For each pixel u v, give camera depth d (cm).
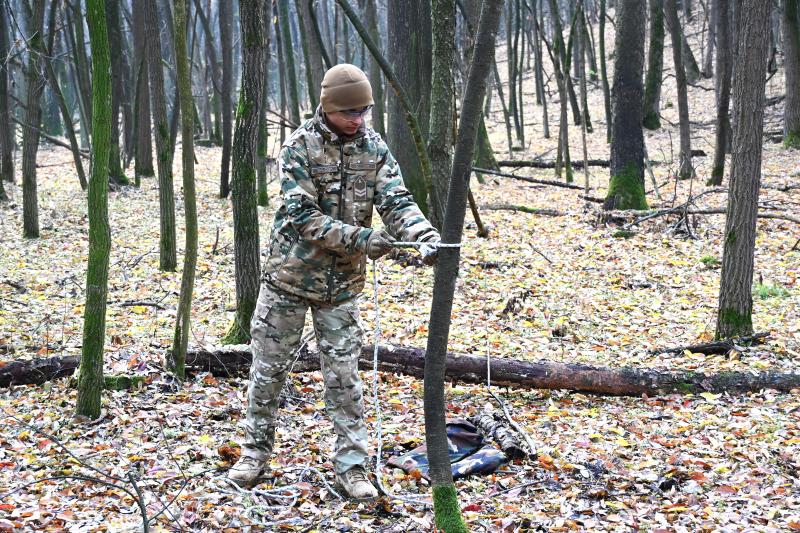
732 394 579
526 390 590
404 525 359
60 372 547
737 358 667
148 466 415
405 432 481
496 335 739
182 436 458
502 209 1477
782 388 583
